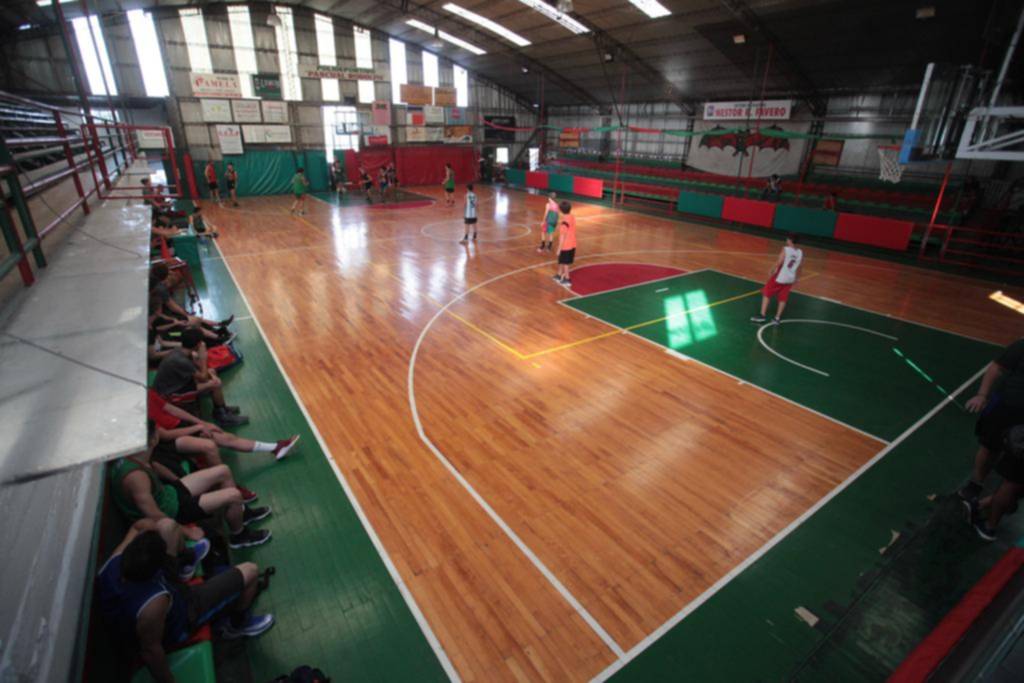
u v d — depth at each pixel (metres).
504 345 8.20
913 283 11.97
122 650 2.72
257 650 3.45
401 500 4.83
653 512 4.73
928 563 4.21
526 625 3.66
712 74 20.94
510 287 11.08
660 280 11.77
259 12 22.23
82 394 2.41
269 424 6.02
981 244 13.32
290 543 4.34
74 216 6.84
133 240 5.52
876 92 18.25
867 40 15.36
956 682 1.30
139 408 2.31
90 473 1.96
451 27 23.28
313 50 23.92
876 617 3.73
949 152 8.15
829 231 16.34
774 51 17.64
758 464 5.43
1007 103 14.67
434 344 8.20
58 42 18.47
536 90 29.77
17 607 1.46
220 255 13.28
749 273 12.48
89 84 19.47
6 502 1.80
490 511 4.71
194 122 22.11
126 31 19.95
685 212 20.75
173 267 9.13
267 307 9.68
